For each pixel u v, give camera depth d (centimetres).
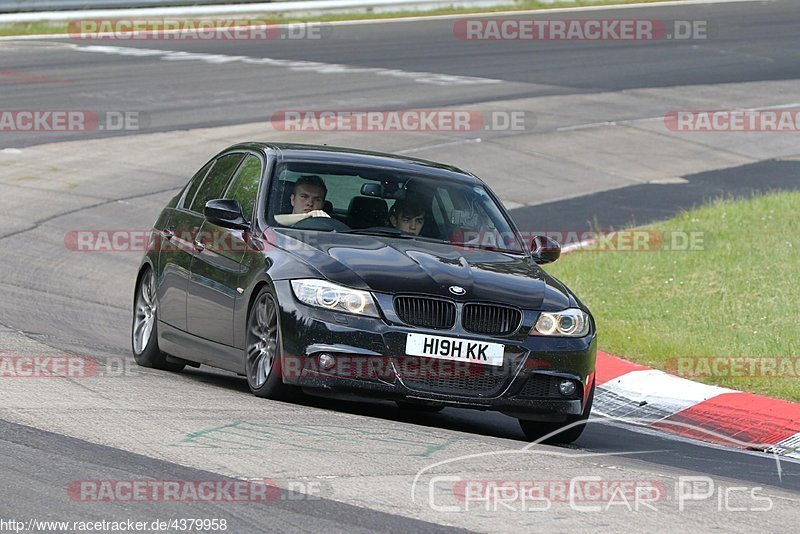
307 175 3198
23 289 4703
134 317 3597
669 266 5219
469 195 3331
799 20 13612
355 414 2905
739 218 6144
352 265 2817
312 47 11744
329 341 2719
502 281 2895
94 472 2084
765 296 4609
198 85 9625
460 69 10800
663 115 9394
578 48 11975
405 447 2459
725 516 2122
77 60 10488
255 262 2959
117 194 6731
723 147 8606
